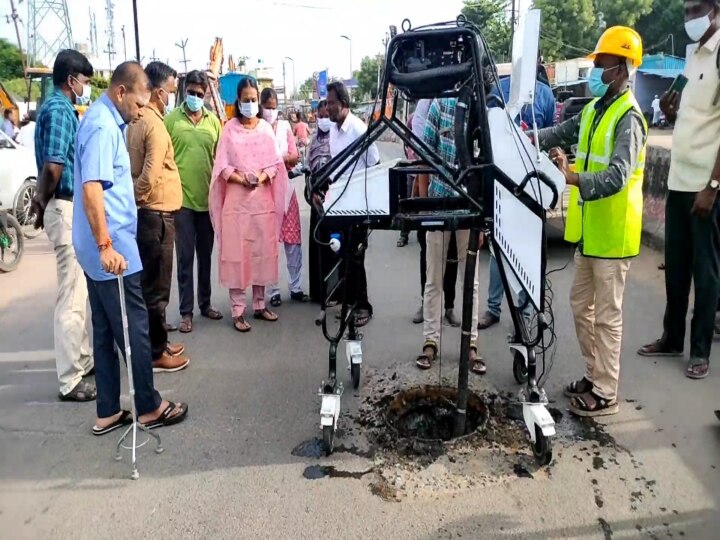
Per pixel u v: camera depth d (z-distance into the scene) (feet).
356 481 9.81
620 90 10.79
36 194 12.28
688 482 9.56
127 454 10.75
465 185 10.69
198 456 10.64
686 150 12.84
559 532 8.55
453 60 9.61
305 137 50.47
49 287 21.36
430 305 13.94
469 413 12.00
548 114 17.33
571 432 11.02
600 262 11.02
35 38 129.59
